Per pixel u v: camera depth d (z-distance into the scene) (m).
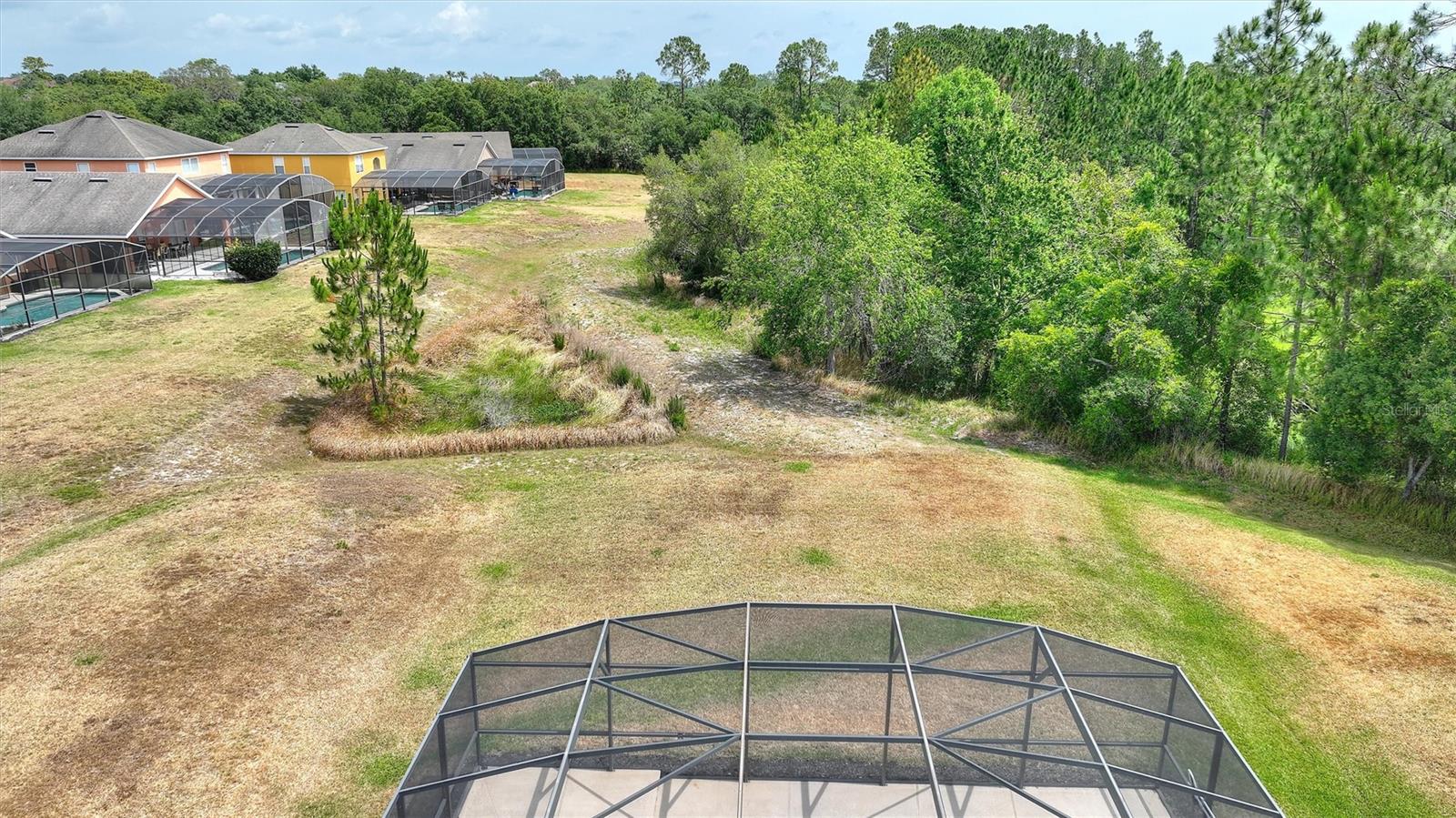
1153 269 23.23
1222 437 23.34
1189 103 42.31
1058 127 49.41
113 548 16.06
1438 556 17.06
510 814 8.41
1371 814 10.37
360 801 10.40
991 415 25.44
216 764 10.88
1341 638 13.93
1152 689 10.02
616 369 27.75
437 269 43.41
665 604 14.79
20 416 23.08
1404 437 18.45
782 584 15.48
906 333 28.20
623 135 105.75
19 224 40.94
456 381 27.91
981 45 76.31
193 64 160.62
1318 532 18.09
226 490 19.11
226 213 43.16
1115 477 21.08
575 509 18.77
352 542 16.77
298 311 34.56
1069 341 23.42
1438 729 11.77
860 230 27.92
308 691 12.38
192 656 13.00
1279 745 11.54
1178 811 8.38
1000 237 29.45
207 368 27.78
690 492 19.61
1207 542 17.30
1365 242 18.78
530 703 9.59
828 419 25.55
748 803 8.63
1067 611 14.66
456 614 14.52
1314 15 22.41
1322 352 21.08
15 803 10.13
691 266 43.59
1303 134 21.16
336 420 24.27
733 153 44.25
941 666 10.10
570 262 50.47
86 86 108.12
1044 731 9.20
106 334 30.67
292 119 96.31
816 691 9.71
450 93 101.75
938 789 8.25
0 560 15.93
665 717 9.44
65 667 12.62
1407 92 20.33
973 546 16.95
